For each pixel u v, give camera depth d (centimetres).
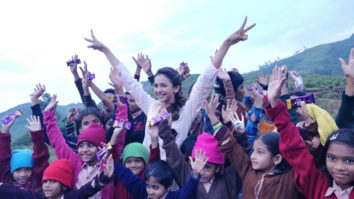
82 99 506
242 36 343
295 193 272
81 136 350
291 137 251
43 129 420
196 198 317
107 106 500
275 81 259
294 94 401
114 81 409
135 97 405
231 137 317
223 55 354
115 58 417
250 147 329
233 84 463
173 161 318
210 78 354
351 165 221
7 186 332
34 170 385
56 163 346
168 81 360
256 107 369
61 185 340
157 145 336
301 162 248
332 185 241
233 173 331
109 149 322
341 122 275
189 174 324
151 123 330
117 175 328
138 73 564
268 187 277
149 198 320
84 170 358
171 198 309
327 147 238
